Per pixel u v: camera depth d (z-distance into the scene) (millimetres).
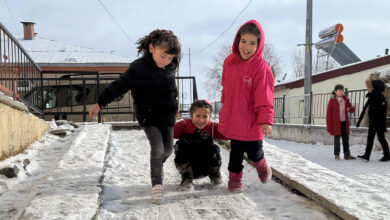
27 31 21406
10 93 4750
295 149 9320
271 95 2723
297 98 13047
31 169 3592
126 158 4180
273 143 11555
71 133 6188
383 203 2123
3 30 4609
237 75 2799
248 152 2873
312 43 13539
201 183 3156
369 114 6750
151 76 2578
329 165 6316
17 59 5562
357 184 2574
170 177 3348
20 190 2824
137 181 3104
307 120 11922
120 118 10523
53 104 10805
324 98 11188
